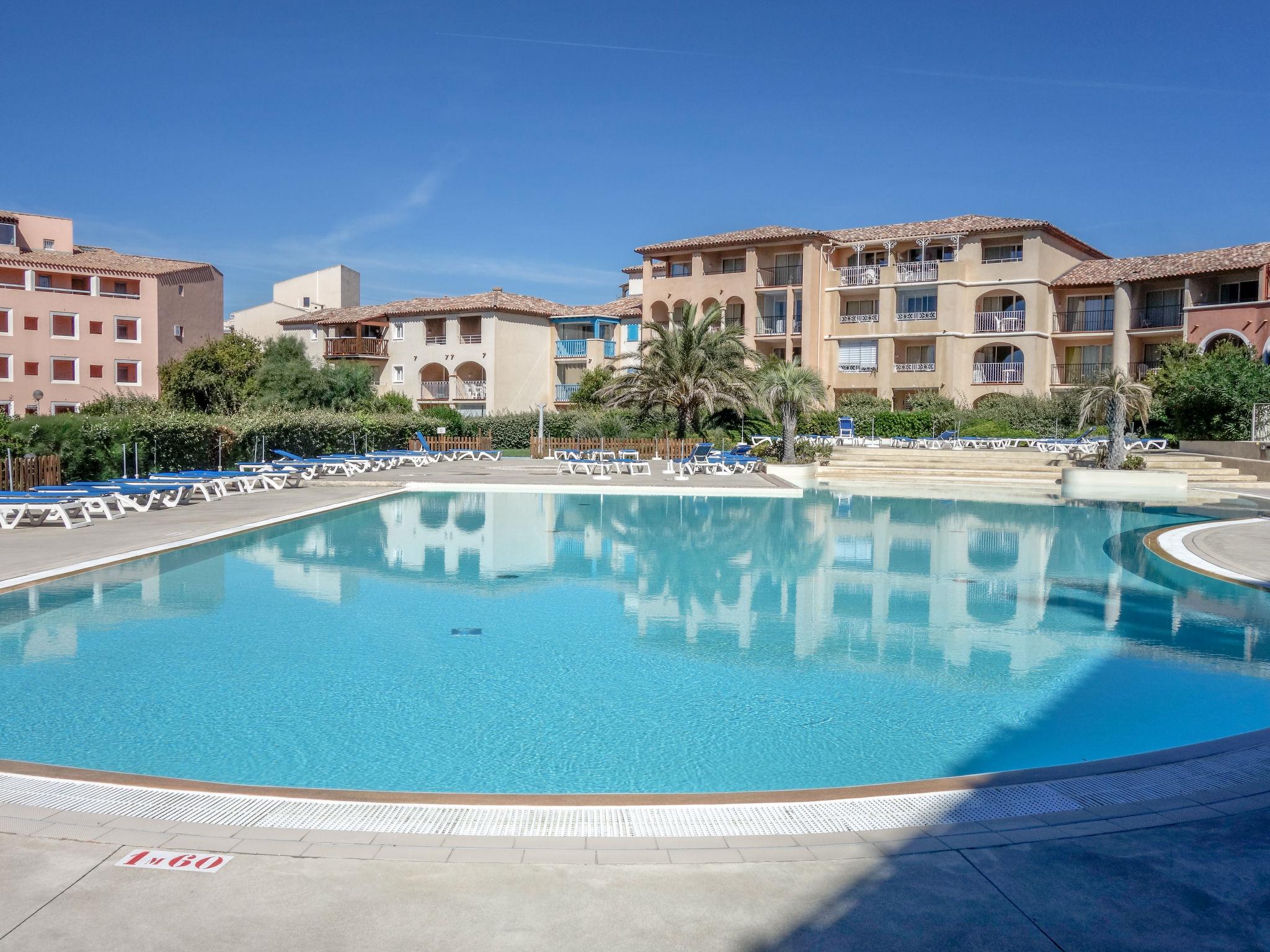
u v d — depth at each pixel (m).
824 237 48.00
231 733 6.23
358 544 14.58
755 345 50.31
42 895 3.52
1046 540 15.79
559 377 59.84
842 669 7.89
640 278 62.47
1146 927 3.42
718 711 6.80
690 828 4.22
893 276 47.47
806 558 13.73
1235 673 7.86
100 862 3.79
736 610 10.17
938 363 46.28
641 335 53.19
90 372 49.84
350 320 59.50
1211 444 30.27
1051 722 6.62
